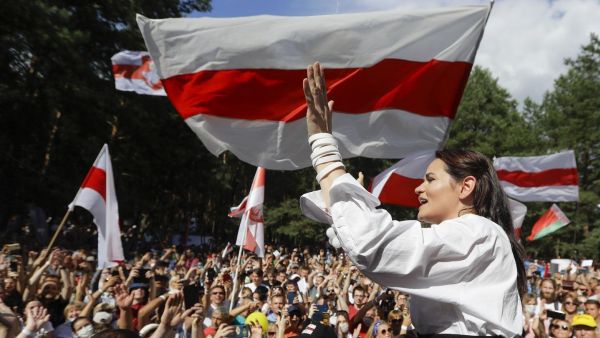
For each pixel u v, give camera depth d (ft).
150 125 98.78
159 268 42.52
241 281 41.73
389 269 5.49
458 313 5.73
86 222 98.68
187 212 146.82
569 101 178.60
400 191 19.53
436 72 12.60
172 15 103.14
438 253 5.58
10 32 75.66
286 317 26.68
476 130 173.68
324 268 57.11
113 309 22.38
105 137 93.20
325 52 12.26
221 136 11.87
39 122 85.92
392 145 12.75
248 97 11.80
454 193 6.45
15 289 26.17
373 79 12.51
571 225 164.25
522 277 6.37
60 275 33.40
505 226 6.40
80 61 79.92
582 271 82.07
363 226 5.50
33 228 98.48
